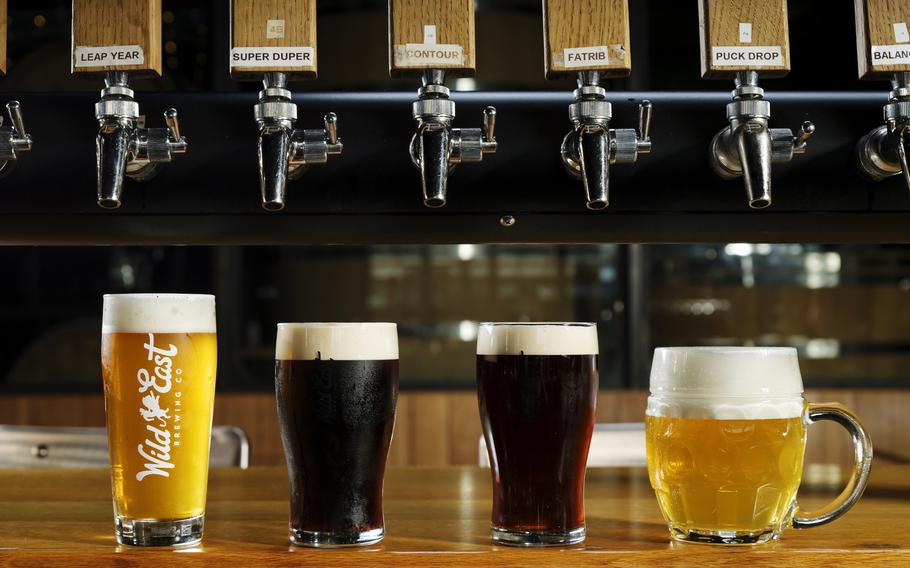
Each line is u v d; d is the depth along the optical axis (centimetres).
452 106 83
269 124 82
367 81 275
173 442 75
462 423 275
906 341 288
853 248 289
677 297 289
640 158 95
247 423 273
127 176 92
